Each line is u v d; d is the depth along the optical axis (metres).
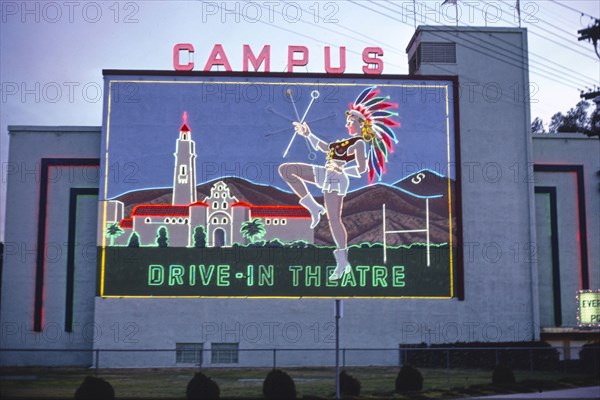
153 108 56.09
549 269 59.91
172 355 54.06
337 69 57.84
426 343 55.34
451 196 57.03
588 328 58.12
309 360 54.69
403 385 37.62
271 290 55.03
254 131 56.28
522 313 56.88
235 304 54.78
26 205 57.34
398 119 57.38
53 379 44.88
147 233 54.88
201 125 56.12
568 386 39.94
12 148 57.84
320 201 55.97
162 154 55.69
